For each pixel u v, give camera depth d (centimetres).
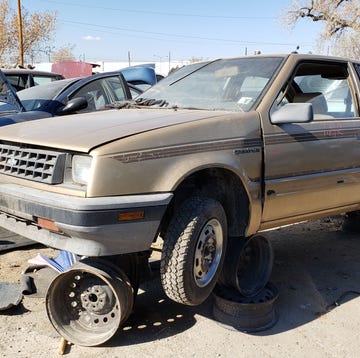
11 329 336
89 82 672
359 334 354
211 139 327
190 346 326
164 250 314
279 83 392
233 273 355
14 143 335
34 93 646
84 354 311
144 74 1174
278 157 371
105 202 277
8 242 475
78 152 292
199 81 437
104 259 316
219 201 358
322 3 2759
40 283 385
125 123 325
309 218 428
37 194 294
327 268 484
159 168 298
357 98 479
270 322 358
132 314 363
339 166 430
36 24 3297
